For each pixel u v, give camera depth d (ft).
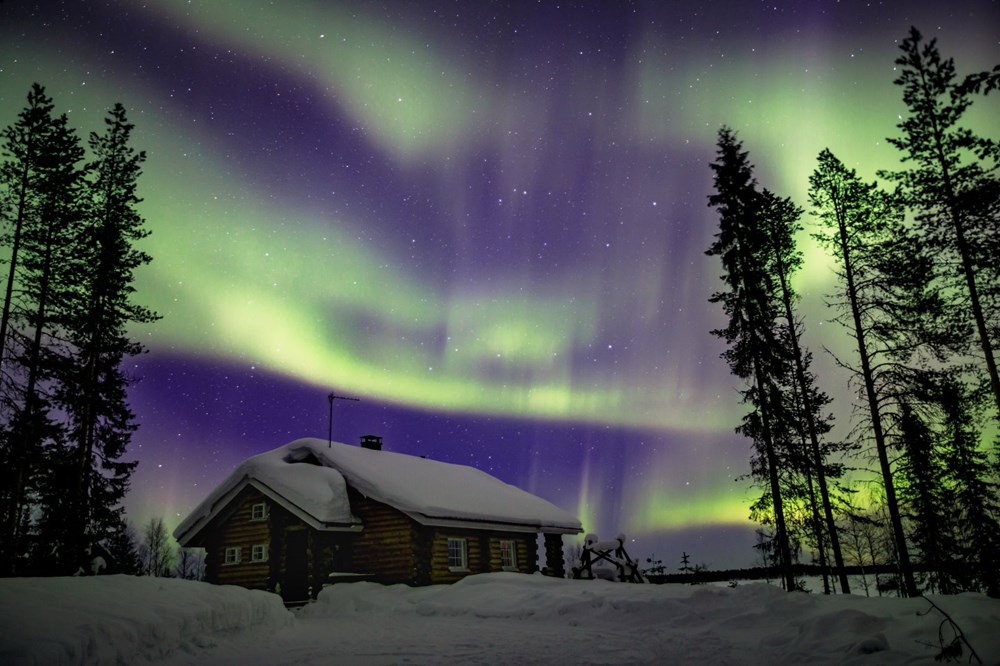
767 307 74.69
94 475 88.58
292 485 75.97
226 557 79.61
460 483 96.58
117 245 81.30
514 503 96.94
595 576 85.92
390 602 63.05
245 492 80.69
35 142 75.56
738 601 43.42
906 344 70.69
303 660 31.94
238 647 34.88
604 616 45.75
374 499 77.77
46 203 75.82
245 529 79.71
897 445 70.79
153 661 28.12
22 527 74.64
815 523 76.64
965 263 67.10
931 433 71.36
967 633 24.94
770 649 31.37
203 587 40.37
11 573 68.95
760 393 73.00
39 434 74.13
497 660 31.73
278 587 74.69
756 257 80.33
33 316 73.41
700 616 42.22
